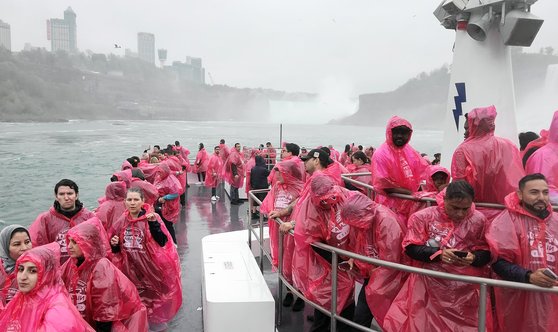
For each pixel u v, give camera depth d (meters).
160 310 4.48
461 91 6.12
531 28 5.38
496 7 5.61
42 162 41.38
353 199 3.53
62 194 4.15
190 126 188.88
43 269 2.75
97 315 3.25
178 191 7.34
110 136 90.00
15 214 20.50
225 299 3.88
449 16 6.32
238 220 9.89
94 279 3.25
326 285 3.85
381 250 3.45
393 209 4.25
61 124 153.12
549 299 2.84
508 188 3.39
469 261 2.85
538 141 5.02
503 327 3.01
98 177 32.12
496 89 5.87
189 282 6.02
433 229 3.05
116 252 4.40
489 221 3.23
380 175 4.05
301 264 3.93
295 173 5.11
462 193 2.88
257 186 9.82
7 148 56.72
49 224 4.19
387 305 3.45
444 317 3.00
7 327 2.71
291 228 4.21
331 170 4.77
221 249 5.47
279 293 4.54
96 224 3.38
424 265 3.12
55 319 2.67
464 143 3.61
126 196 4.49
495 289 3.03
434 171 4.38
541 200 2.75
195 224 9.48
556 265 2.78
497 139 3.50
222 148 15.53
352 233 3.77
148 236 4.39
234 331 3.85
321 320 4.11
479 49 5.91
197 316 4.95
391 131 4.02
